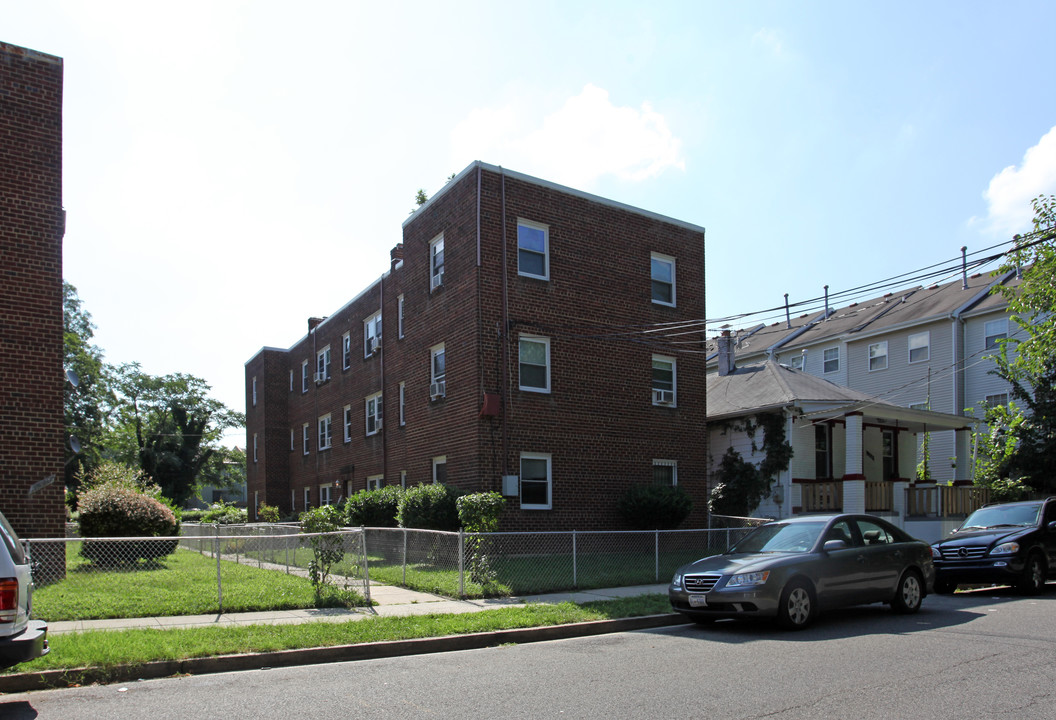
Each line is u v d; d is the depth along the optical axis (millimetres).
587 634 10500
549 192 20969
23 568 6504
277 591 12516
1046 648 8719
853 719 5996
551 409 20250
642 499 20297
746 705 6426
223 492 86875
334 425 31047
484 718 6141
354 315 29547
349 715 6277
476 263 19609
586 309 21281
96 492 16906
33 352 14266
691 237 23906
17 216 14328
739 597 10086
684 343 23281
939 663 7961
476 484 18984
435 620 10312
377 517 20484
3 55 14461
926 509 24609
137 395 57375
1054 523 15148
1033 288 23047
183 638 8820
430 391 21516
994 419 26047
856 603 10984
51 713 6402
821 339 37906
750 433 25422
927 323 33688
